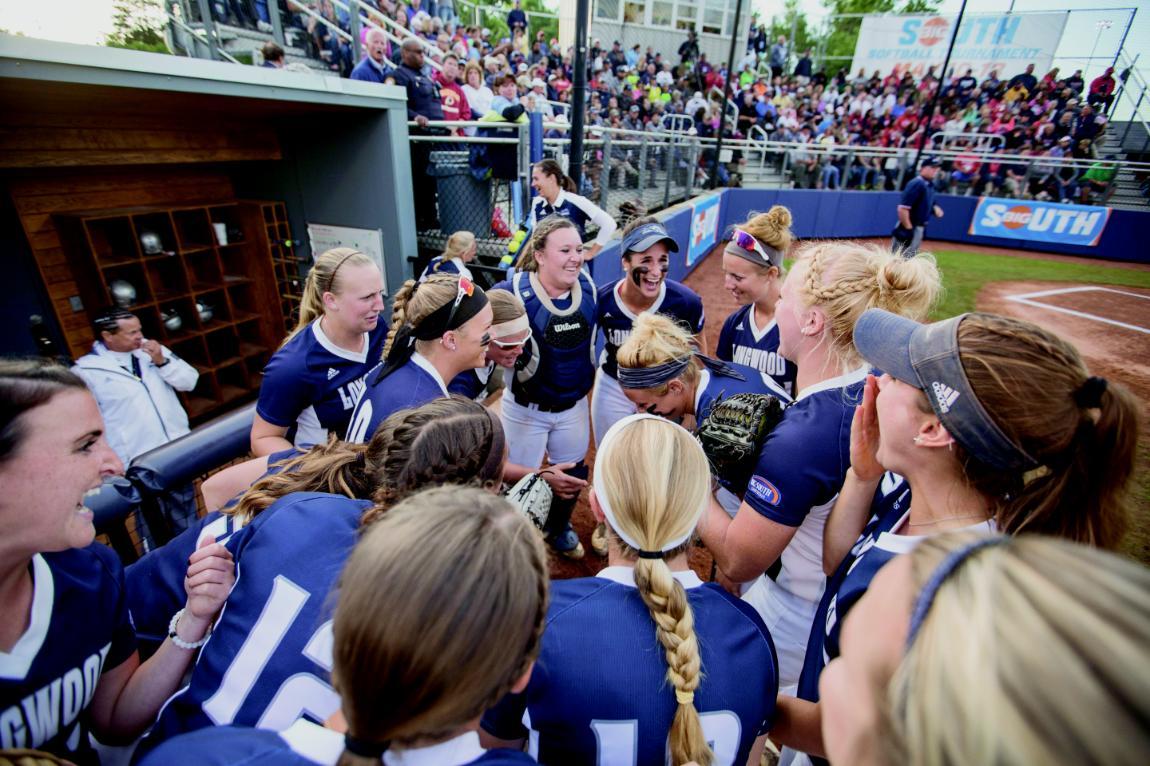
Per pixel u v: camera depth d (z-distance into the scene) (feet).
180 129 14.96
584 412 9.79
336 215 17.84
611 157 24.56
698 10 69.15
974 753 1.20
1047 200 43.29
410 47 17.83
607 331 9.34
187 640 3.38
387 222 17.08
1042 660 1.18
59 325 15.21
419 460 3.52
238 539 3.52
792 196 41.16
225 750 2.09
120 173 15.60
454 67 21.77
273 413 6.79
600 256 14.67
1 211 13.94
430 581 1.89
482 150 18.17
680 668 2.80
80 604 3.05
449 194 19.48
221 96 11.60
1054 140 52.11
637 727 2.83
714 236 36.06
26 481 2.49
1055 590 1.29
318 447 4.43
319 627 2.98
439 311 5.41
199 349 18.70
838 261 4.43
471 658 1.88
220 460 6.61
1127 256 39.63
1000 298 29.25
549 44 54.39
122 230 15.93
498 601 1.96
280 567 3.11
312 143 17.08
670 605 2.90
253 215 18.13
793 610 5.01
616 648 2.94
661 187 31.60
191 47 22.63
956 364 2.75
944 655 1.38
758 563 4.35
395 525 2.10
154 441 12.05
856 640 1.92
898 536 3.31
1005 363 2.64
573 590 3.22
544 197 14.65
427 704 1.88
